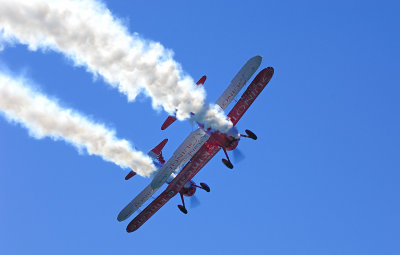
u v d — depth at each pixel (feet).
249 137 276.62
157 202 293.02
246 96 269.64
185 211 298.97
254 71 255.50
